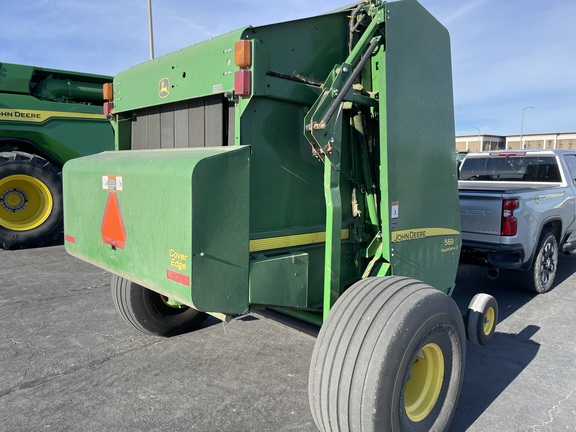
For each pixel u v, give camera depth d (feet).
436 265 12.66
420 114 11.68
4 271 23.72
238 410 10.95
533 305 18.98
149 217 9.43
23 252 28.63
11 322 16.44
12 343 14.64
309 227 10.81
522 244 18.19
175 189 8.65
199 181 8.39
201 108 10.75
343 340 8.29
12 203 29.60
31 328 15.90
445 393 9.77
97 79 34.42
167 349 14.26
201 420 10.53
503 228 17.84
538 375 12.96
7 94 29.91
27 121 30.45
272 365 13.25
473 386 12.33
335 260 9.94
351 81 9.95
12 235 28.91
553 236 20.81
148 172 9.37
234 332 15.61
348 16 11.19
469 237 18.89
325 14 10.75
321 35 10.72
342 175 11.21
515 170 24.52
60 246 30.63
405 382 8.38
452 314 9.46
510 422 10.66
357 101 10.41
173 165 8.84
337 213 9.85
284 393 11.72
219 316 9.70
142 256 9.76
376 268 11.27
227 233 8.87
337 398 8.10
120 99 13.28
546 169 23.18
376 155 11.46
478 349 14.66
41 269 24.20
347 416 8.04
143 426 10.29
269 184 10.00
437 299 9.02
